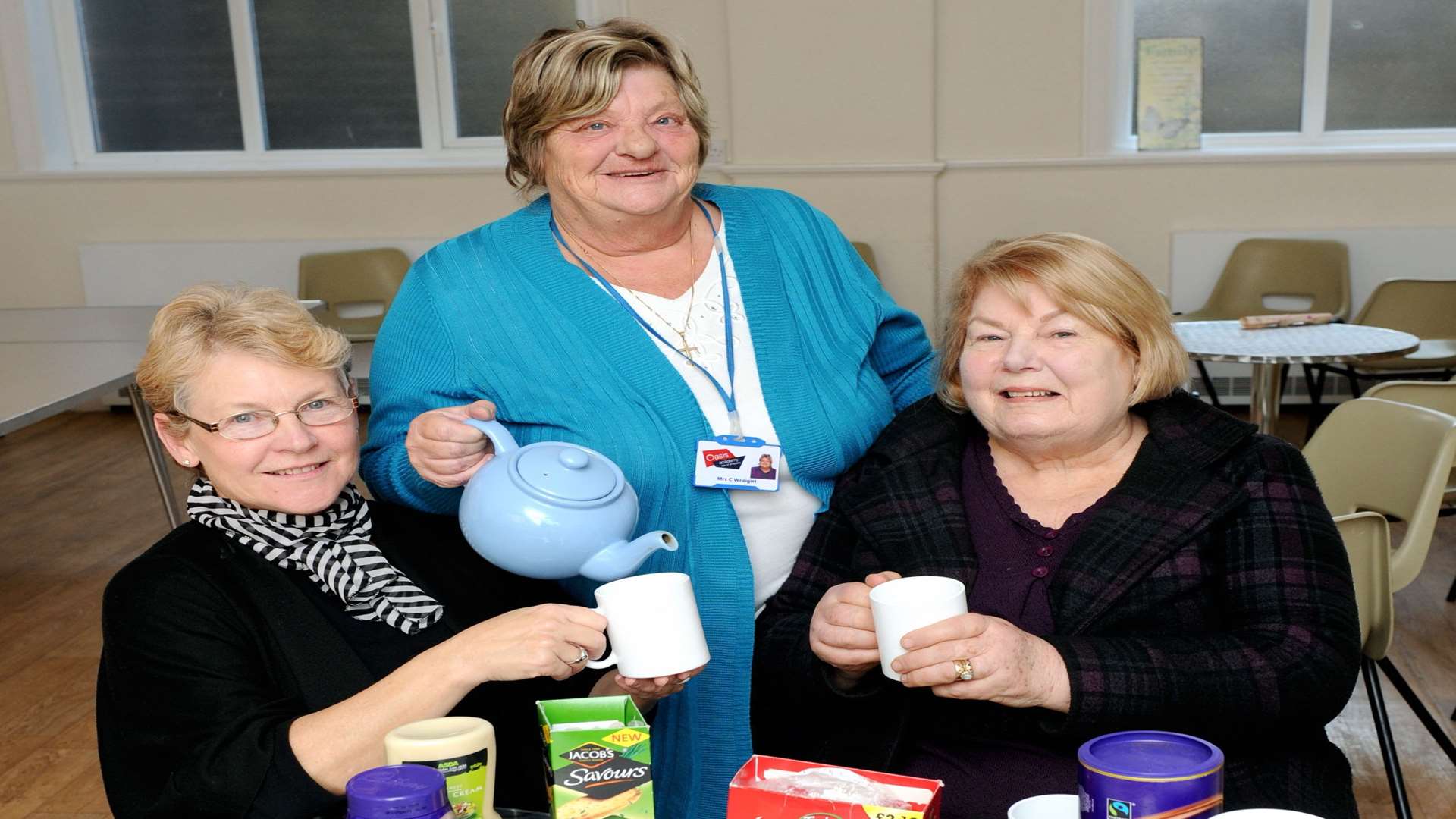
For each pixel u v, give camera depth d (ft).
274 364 4.19
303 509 4.32
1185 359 4.76
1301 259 16.97
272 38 19.15
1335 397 17.90
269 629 4.25
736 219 5.66
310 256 18.25
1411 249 17.16
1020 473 5.02
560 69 4.90
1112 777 3.00
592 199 5.08
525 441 5.25
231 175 18.88
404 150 19.43
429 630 4.51
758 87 17.60
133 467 16.61
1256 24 17.75
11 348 11.38
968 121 17.79
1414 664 9.75
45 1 18.90
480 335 5.24
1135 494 4.71
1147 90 17.51
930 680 3.99
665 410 5.16
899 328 6.12
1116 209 17.76
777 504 5.38
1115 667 4.25
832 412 5.48
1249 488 4.71
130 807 4.06
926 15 17.16
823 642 4.45
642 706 4.46
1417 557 6.84
